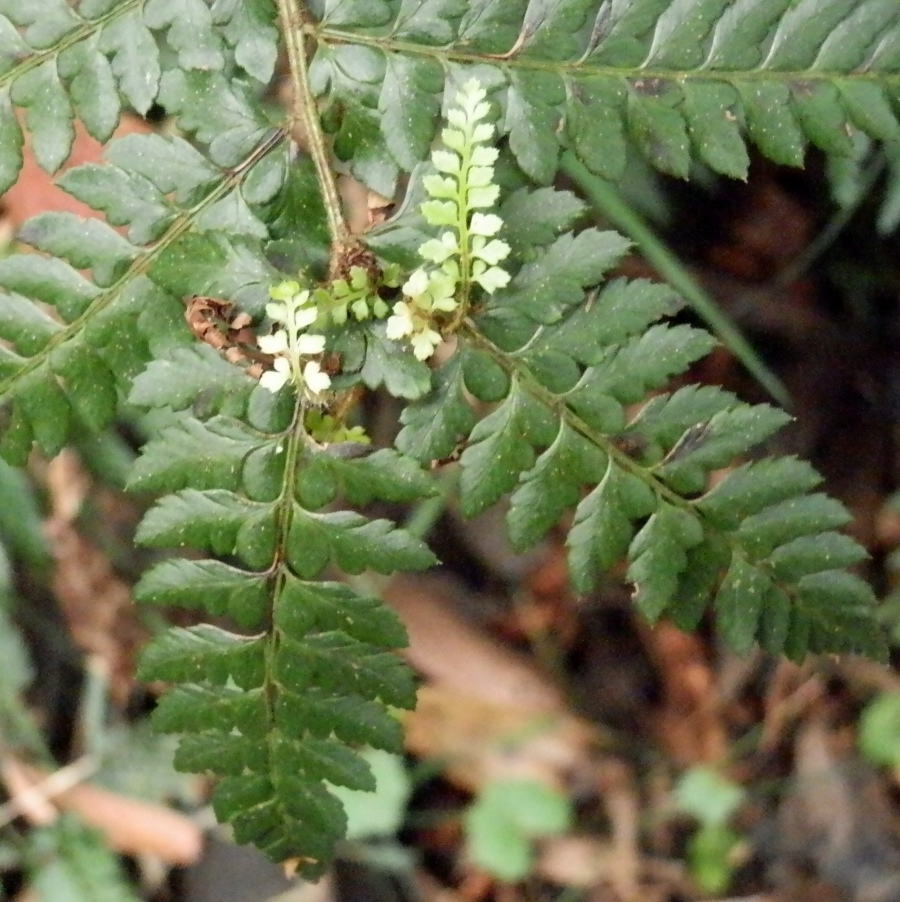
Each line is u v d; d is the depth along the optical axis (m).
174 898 0.35
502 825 0.37
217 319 0.25
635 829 0.39
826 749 0.38
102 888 0.34
